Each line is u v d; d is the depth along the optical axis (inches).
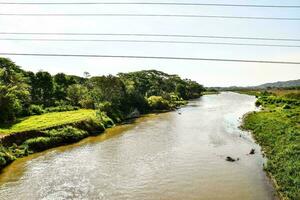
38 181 1282.0
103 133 2341.3
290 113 2871.6
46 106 3235.7
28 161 1600.6
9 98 2346.2
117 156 1636.3
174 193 1123.9
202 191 1134.4
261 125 2336.4
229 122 2738.7
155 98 4030.5
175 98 5319.9
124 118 3149.6
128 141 1998.0
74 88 3590.1
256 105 4527.6
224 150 1706.4
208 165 1433.3
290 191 1054.4
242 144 1849.2
